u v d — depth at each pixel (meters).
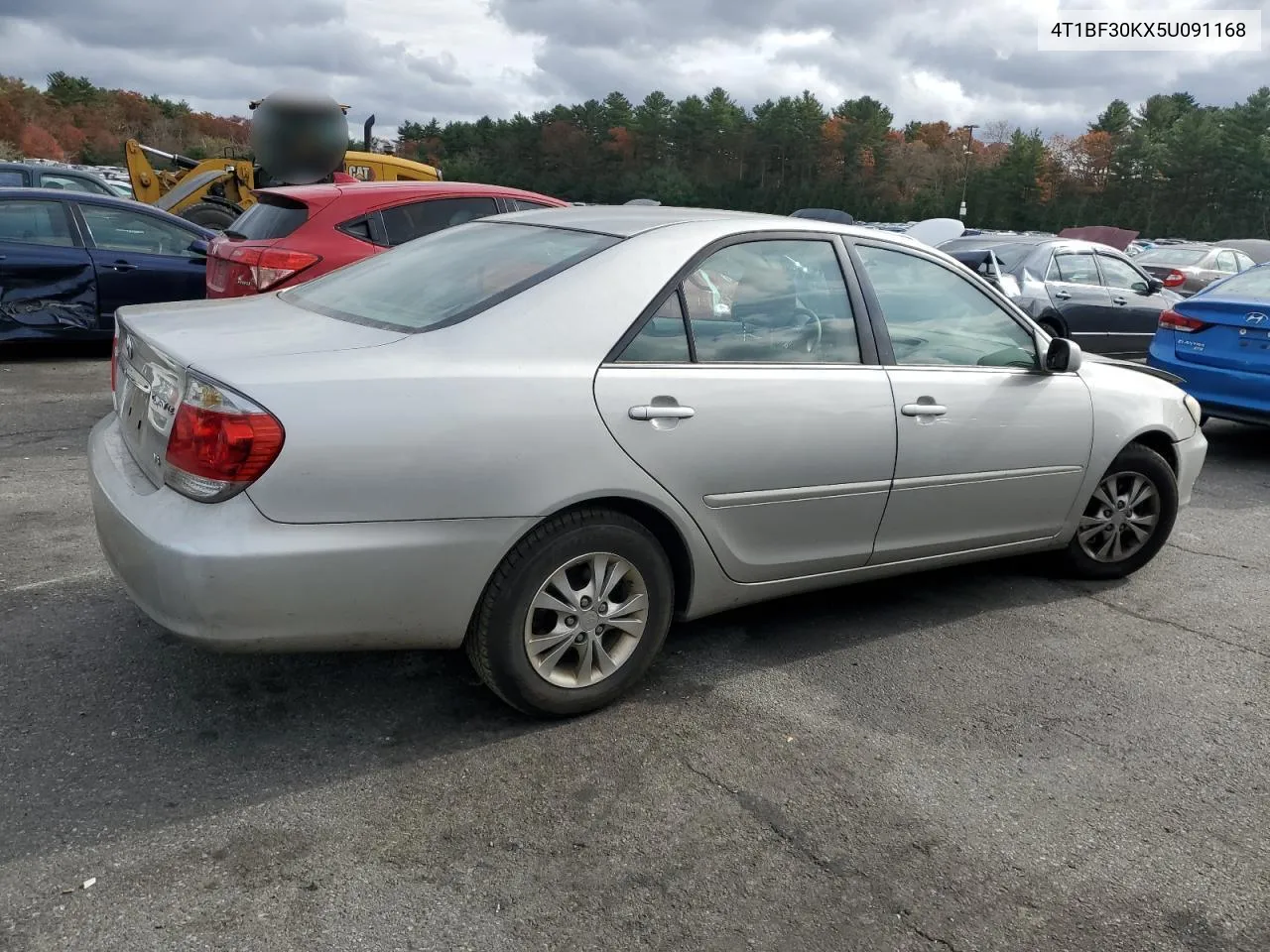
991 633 4.17
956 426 3.90
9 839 2.53
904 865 2.64
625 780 2.95
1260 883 2.65
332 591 2.72
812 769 3.06
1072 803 2.96
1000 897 2.54
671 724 3.28
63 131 106.25
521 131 109.19
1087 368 4.55
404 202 7.52
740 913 2.43
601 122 110.31
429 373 2.83
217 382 2.64
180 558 2.60
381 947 2.25
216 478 2.62
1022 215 100.50
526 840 2.65
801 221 3.75
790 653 3.88
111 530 2.84
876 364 3.75
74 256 8.87
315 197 7.25
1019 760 3.18
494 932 2.32
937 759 3.16
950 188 106.00
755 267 3.53
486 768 2.97
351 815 2.71
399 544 2.77
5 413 6.99
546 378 2.97
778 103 111.88
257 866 2.49
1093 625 4.31
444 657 3.64
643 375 3.15
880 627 4.17
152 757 2.93
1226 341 7.34
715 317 3.38
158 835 2.58
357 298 3.42
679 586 3.47
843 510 3.66
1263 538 5.70
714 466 3.27
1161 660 3.98
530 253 3.40
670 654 3.80
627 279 3.22
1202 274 17.20
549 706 3.18
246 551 2.60
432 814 2.74
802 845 2.70
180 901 2.35
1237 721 3.51
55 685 3.29
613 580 3.21
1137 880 2.64
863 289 3.79
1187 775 3.15
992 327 4.20
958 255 10.75
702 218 3.59
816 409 3.50
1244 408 7.25
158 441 2.83
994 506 4.16
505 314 3.04
